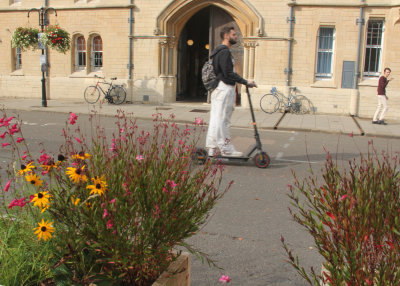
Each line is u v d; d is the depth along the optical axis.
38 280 2.46
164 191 2.49
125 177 2.57
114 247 2.41
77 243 2.44
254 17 17.81
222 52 7.64
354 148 10.70
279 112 17.84
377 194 2.44
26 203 2.67
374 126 14.79
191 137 10.84
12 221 2.85
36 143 9.68
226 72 7.67
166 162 2.74
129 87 19.48
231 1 17.94
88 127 12.48
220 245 4.55
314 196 2.76
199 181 2.79
